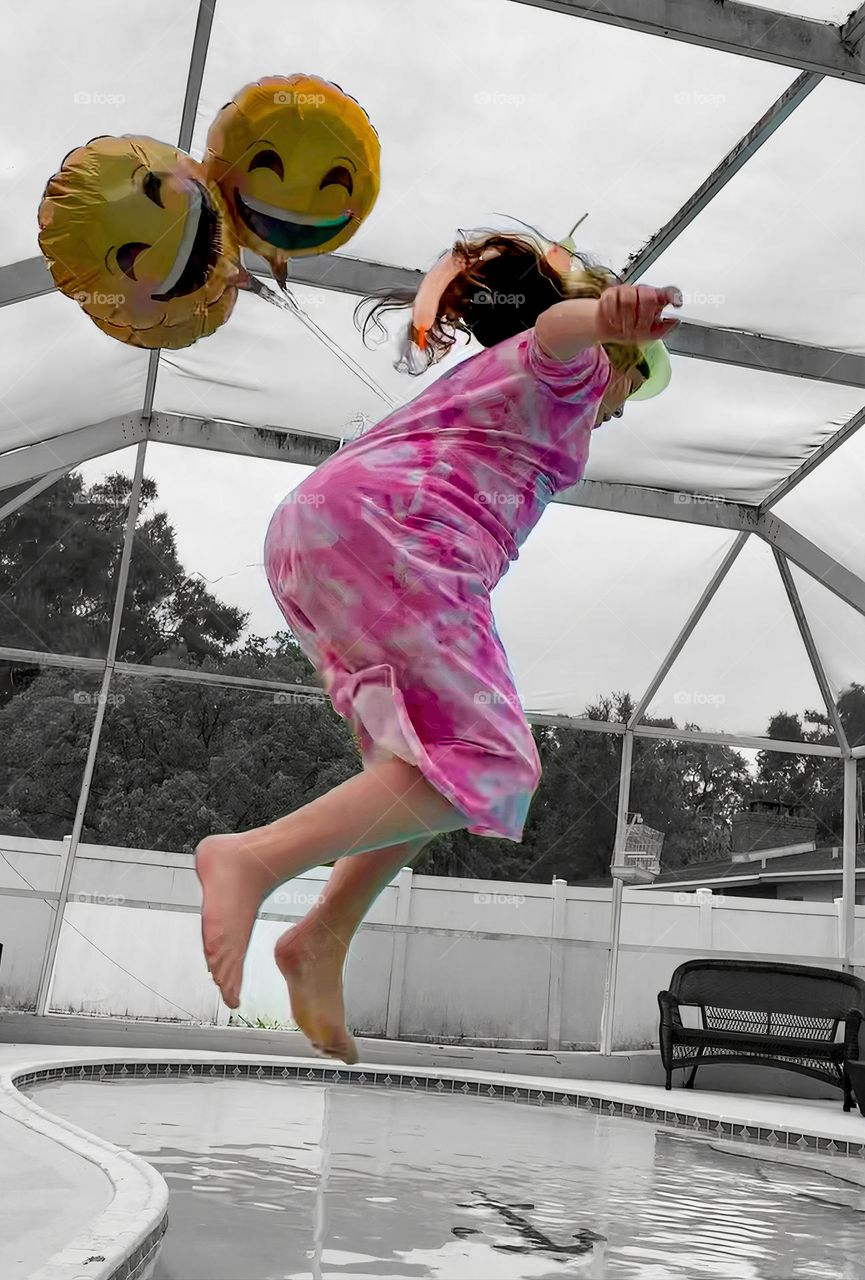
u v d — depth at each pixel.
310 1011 1.53
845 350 6.84
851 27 4.69
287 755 10.46
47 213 2.08
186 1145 3.82
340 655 1.45
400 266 6.44
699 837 10.72
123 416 8.23
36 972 8.67
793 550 8.83
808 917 10.04
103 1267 1.80
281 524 1.59
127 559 8.95
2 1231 2.15
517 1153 4.46
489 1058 8.67
